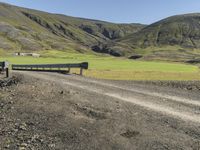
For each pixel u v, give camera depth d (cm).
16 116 1730
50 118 1645
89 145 1258
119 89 2639
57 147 1255
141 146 1223
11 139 1365
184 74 5628
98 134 1370
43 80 3216
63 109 1812
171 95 2308
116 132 1385
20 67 6738
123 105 1897
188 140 1263
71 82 3156
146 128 1426
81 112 1742
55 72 4847
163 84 3156
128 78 4600
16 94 2361
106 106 1861
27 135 1407
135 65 9838
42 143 1304
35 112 1780
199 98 2178
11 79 3400
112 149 1209
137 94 2352
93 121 1561
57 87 2622
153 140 1277
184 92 2492
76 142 1295
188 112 1708
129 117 1608
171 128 1418
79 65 4672
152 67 8919
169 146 1211
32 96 2231
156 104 1936
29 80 3172
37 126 1530
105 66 8581
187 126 1438
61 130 1446
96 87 2755
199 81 3406
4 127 1540
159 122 1512
